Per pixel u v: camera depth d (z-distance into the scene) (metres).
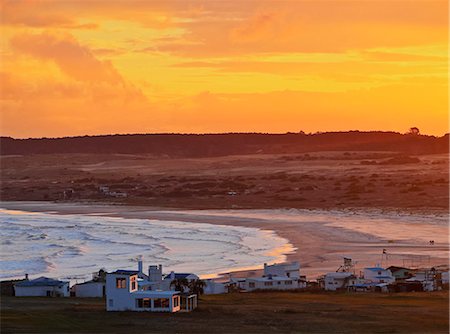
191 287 186.62
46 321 142.25
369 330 140.50
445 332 139.00
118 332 135.25
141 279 176.62
